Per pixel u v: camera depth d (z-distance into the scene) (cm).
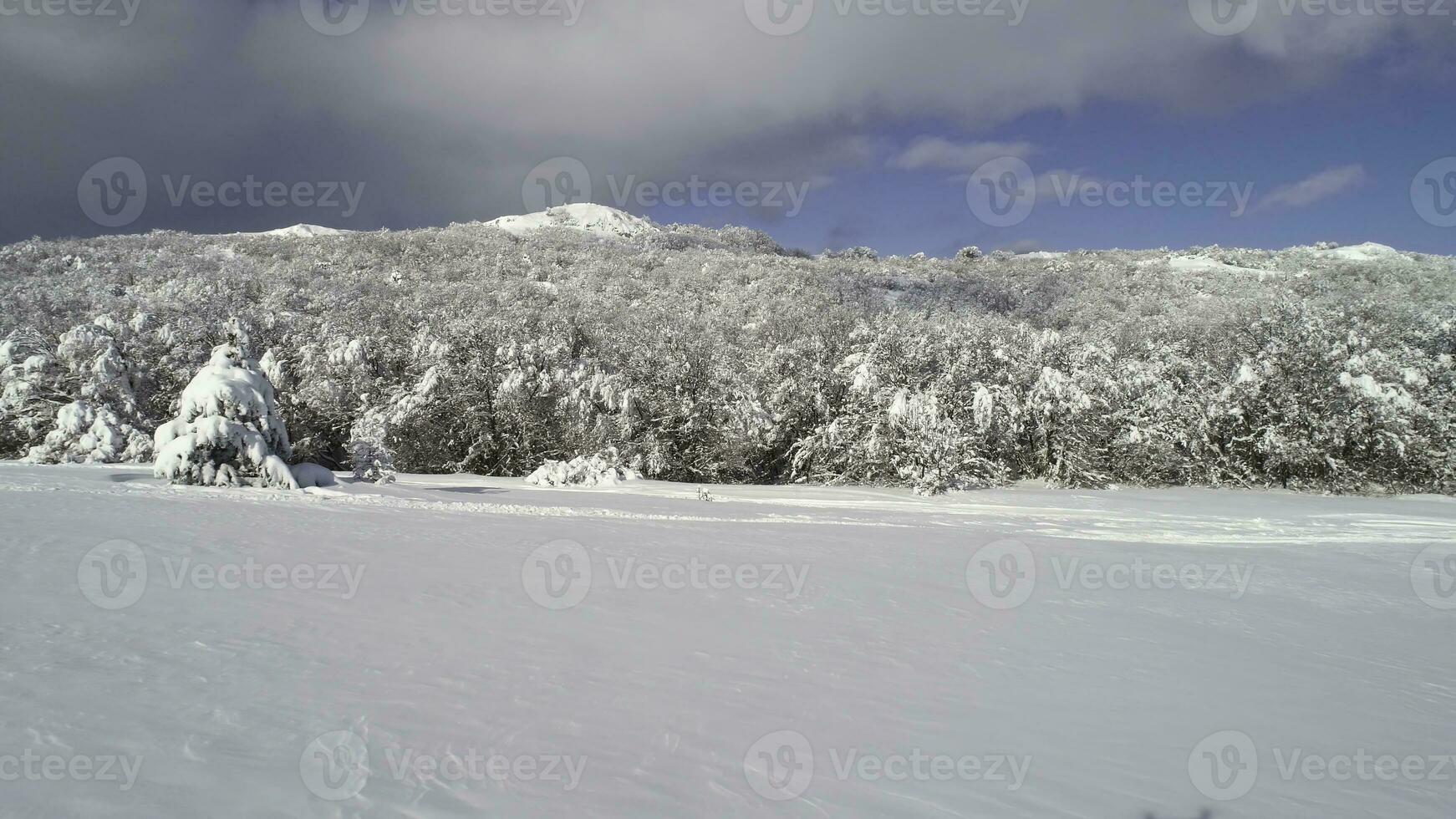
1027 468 3597
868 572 1173
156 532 1117
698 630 783
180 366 3184
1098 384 3497
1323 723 631
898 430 3138
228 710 495
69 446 2559
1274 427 3478
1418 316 4228
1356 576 1388
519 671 619
